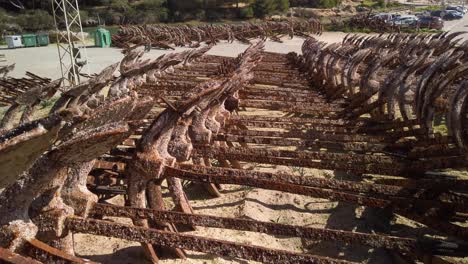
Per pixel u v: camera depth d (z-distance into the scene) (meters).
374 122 7.40
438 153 5.45
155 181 4.51
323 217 5.61
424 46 12.01
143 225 4.14
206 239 3.26
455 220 4.62
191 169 4.57
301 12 57.34
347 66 9.48
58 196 3.37
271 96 9.51
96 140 2.75
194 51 13.41
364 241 3.44
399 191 4.34
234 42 32.72
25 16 43.78
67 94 3.60
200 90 5.02
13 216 2.93
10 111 4.60
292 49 27.80
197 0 55.53
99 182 5.21
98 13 52.06
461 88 5.18
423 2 77.50
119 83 7.43
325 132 6.88
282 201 5.98
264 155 5.24
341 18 49.62
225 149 5.40
